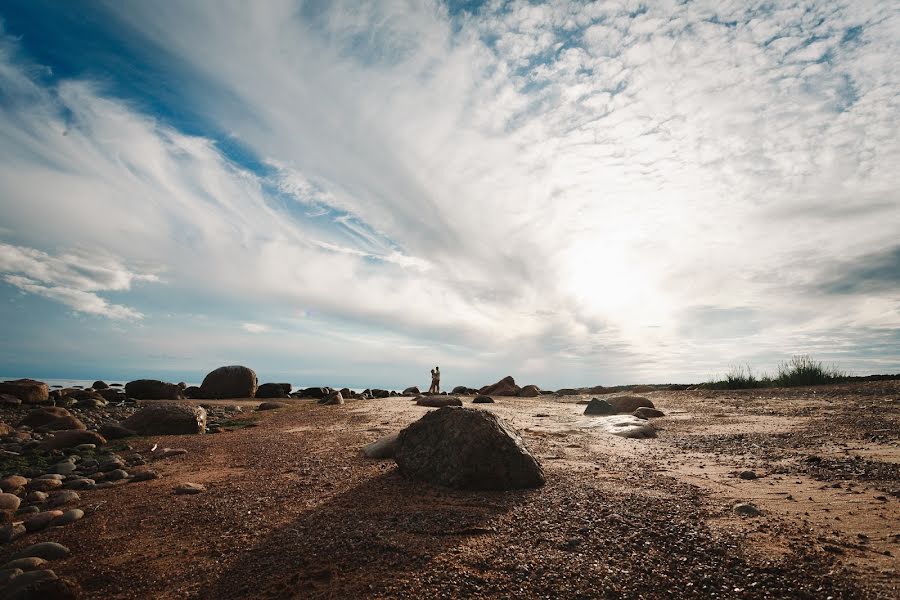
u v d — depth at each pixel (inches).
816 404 542.3
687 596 125.1
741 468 265.3
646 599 124.3
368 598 126.3
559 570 139.9
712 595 125.1
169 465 312.7
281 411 703.7
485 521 181.0
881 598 118.0
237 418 615.5
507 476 227.6
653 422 482.3
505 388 1101.7
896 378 733.9
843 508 186.2
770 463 274.1
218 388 1056.8
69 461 324.2
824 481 227.8
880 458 266.5
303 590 132.6
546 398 948.6
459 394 1210.0
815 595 122.1
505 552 152.7
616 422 442.9
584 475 253.4
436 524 178.2
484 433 235.9
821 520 173.9
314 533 173.9
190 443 400.8
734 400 657.0
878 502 191.5
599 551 152.2
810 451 298.8
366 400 894.4
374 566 145.0
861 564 136.5
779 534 161.3
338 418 550.0
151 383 983.0
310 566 147.0
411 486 233.6
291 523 186.2
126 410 746.8
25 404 778.8
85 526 195.3
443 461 237.6
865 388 629.9
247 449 358.3
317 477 258.4
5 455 364.8
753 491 215.9
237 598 131.6
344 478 253.9
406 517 186.7
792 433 367.9
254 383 1095.0
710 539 158.2
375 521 183.5
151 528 189.6
